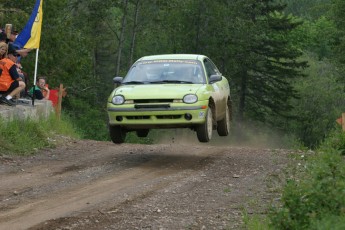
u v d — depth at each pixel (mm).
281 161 31609
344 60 135125
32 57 76375
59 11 83938
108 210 20281
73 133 44969
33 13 41562
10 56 38844
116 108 30719
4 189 23766
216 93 33344
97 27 148875
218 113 33969
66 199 22031
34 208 20547
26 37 41625
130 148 36969
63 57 79812
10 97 37938
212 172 28500
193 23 160125
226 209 20719
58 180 25812
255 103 178250
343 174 17875
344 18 135500
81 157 32750
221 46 160875
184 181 25891
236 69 165375
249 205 21109
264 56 171750
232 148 37875
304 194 17250
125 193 23141
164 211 20359
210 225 18594
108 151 35344
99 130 109500
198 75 32812
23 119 37594
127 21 146125
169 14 157000
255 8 164625
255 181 26109
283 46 169125
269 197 22594
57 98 52781
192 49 162375
